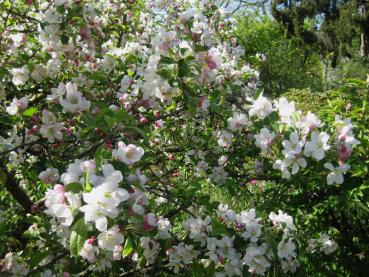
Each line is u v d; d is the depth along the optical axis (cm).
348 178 286
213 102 275
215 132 324
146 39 423
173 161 350
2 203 308
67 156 250
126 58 307
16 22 315
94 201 144
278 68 1482
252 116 260
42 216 235
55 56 281
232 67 367
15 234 268
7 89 292
